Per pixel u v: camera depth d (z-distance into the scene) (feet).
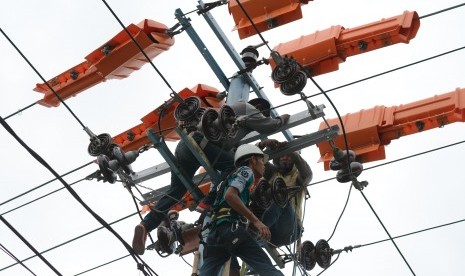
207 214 62.18
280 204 58.44
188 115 59.21
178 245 61.16
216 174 60.29
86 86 71.41
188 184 60.64
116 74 70.18
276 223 61.67
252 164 58.08
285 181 63.26
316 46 68.64
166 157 60.18
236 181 55.72
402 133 69.82
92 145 61.05
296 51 69.10
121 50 68.39
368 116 70.69
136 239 59.31
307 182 63.36
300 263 63.05
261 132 60.75
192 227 60.90
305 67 69.15
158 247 60.70
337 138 70.38
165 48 69.00
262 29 69.87
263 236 54.80
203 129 57.93
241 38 70.33
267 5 69.15
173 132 71.51
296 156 63.26
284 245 62.64
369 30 67.62
